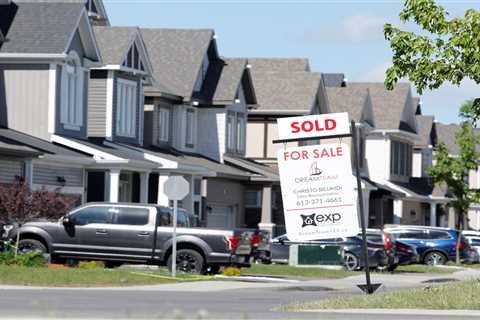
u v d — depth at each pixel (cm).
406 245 11100
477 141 14512
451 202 14712
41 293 5938
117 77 11338
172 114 12938
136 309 4903
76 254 7975
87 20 10544
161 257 7950
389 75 6750
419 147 19575
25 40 10206
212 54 13712
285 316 4625
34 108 10225
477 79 6569
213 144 13438
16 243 7775
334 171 5816
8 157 9025
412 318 4556
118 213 8019
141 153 11200
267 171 13838
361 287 6294
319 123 5850
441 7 6662
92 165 10194
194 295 6228
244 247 8125
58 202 8219
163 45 13375
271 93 14950
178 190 7625
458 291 5678
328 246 10450
